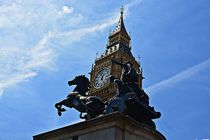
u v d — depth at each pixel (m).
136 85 20.75
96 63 122.31
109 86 109.62
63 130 18.56
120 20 141.00
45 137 19.14
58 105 21.27
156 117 20.08
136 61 125.44
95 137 17.31
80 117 20.39
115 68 115.19
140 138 17.58
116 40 130.75
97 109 20.05
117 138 16.66
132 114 19.33
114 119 17.06
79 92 21.78
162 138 18.72
